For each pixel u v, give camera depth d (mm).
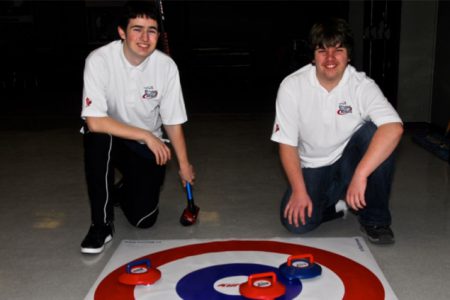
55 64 10406
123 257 2174
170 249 2246
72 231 2561
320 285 1874
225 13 10914
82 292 1927
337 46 2041
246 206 2883
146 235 2461
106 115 2221
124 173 2459
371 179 2254
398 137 2084
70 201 3037
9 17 10445
